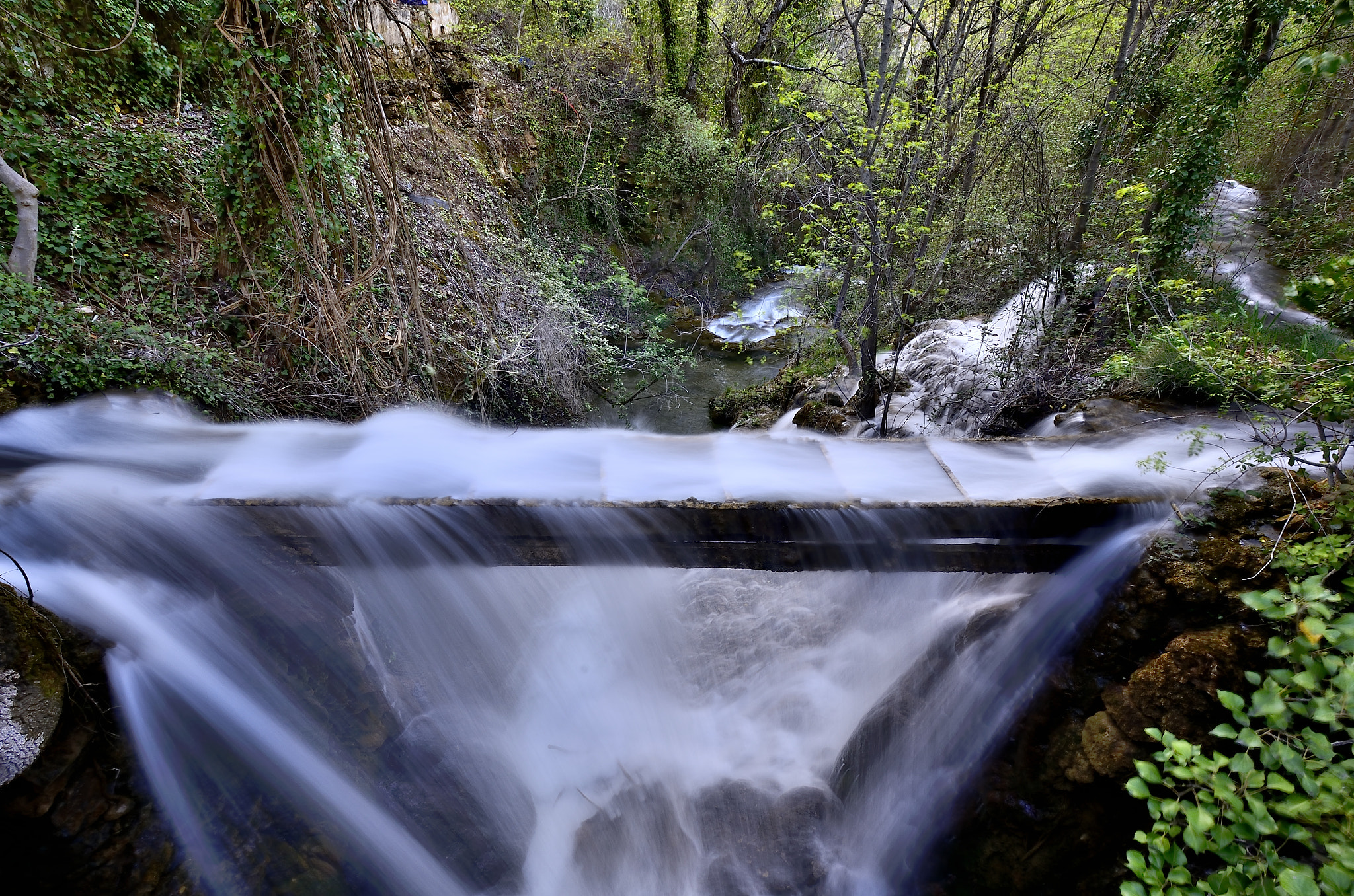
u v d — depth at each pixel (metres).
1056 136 8.73
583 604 4.88
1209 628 3.54
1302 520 3.54
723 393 10.45
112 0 6.54
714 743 4.91
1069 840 3.65
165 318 5.64
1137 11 8.91
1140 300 6.90
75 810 3.03
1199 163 7.44
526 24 13.40
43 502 3.74
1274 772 2.34
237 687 3.83
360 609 4.47
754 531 4.23
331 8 5.19
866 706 4.88
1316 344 5.84
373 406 6.18
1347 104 11.36
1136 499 4.09
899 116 7.23
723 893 4.10
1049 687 3.96
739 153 14.41
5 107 5.79
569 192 12.76
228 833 3.48
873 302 8.02
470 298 8.09
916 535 4.21
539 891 4.21
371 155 5.79
